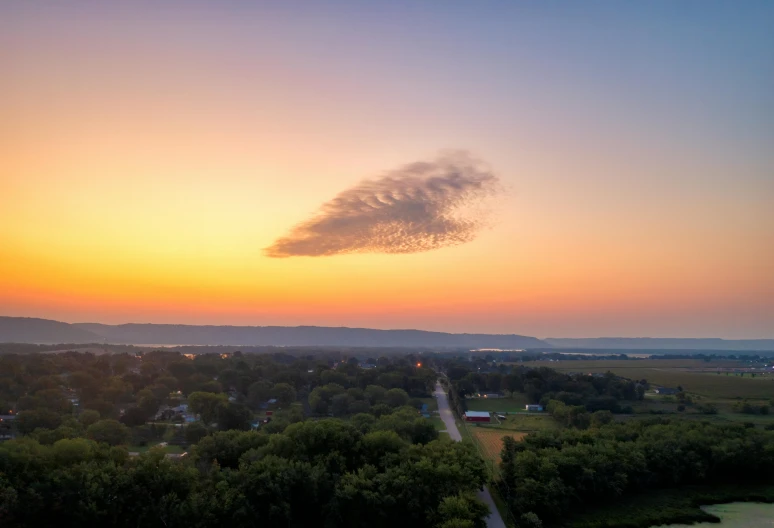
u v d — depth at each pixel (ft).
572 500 340.80
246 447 359.87
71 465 287.07
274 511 275.59
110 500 262.06
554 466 336.70
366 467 317.42
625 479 349.41
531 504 314.96
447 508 268.00
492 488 359.46
